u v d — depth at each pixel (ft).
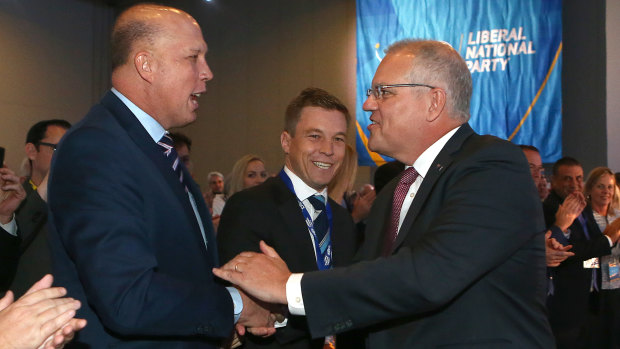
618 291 12.70
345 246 6.60
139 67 4.76
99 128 4.49
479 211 4.30
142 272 4.15
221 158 30.96
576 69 23.67
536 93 23.16
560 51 22.85
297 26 29.27
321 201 6.57
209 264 5.16
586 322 12.46
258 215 6.03
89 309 4.42
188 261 4.69
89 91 32.19
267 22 29.99
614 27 22.57
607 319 12.62
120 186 4.29
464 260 4.18
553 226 11.42
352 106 27.76
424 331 4.50
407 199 5.24
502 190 4.39
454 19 24.30
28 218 7.84
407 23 24.97
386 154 5.34
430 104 4.99
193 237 4.75
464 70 5.10
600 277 12.41
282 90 29.58
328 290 4.38
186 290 4.39
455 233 4.25
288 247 6.01
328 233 6.53
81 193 4.18
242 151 30.48
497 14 23.70
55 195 4.29
